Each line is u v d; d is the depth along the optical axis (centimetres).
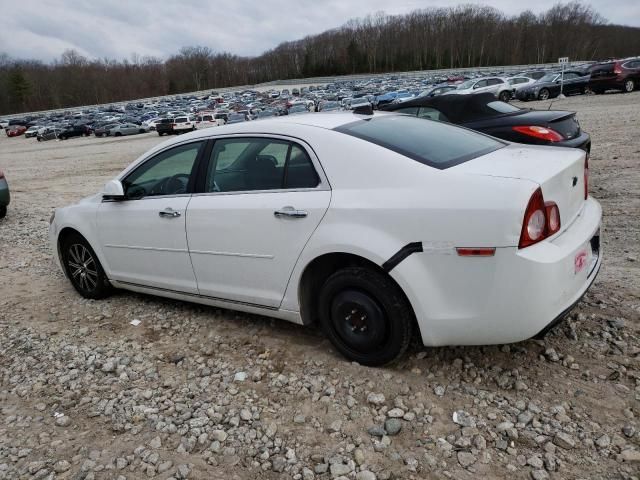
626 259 460
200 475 251
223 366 347
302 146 331
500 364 315
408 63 14062
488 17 14488
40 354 388
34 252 685
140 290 447
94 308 470
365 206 296
